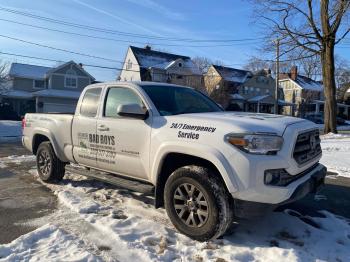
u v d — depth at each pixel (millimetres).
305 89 62625
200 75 51719
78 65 46281
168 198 4438
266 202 3844
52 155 6688
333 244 4145
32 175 7652
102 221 4691
